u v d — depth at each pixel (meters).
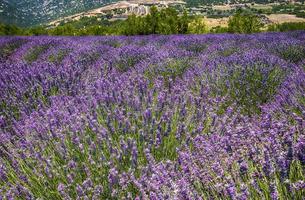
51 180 2.62
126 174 2.46
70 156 2.84
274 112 3.77
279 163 2.22
